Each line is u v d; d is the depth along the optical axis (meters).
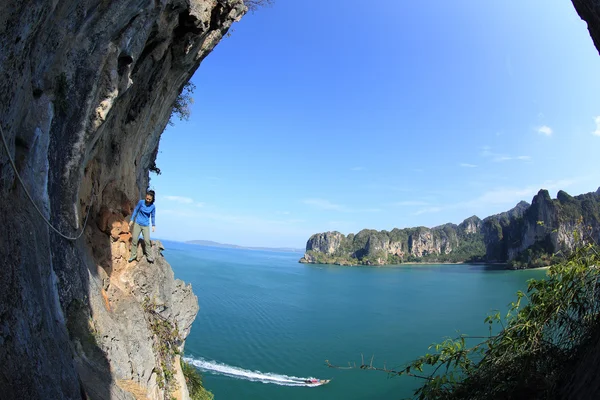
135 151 9.58
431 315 43.59
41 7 3.37
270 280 77.50
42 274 3.80
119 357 6.17
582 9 3.79
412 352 28.86
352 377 23.50
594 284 3.71
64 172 4.97
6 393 2.65
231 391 21.30
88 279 6.02
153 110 9.76
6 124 3.28
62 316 4.41
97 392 4.75
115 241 7.92
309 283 78.88
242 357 26.80
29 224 3.63
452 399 4.20
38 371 3.16
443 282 85.69
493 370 3.96
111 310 6.86
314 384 22.53
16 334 2.96
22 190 3.69
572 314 3.83
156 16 6.25
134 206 9.62
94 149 6.56
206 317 37.28
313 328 36.03
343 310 46.97
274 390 21.59
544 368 3.76
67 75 4.58
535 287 4.43
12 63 3.19
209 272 78.31
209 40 9.94
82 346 5.14
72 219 5.37
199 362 25.45
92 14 4.75
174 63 9.33
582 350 3.45
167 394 8.47
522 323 4.11
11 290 2.99
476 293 61.34
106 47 5.12
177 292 11.01
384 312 45.88
